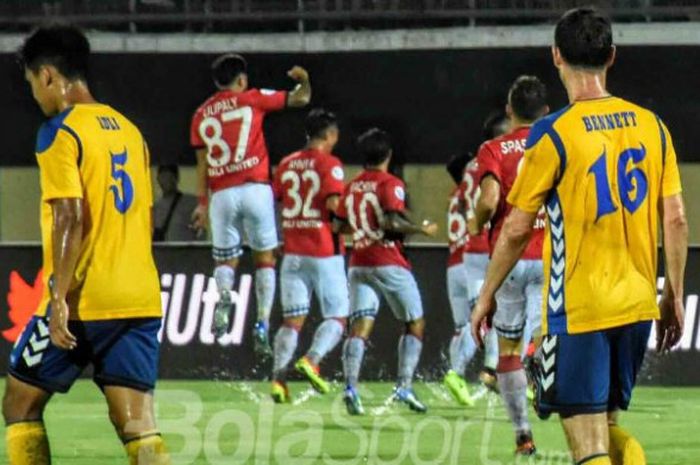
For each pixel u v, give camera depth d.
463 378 37.97
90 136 17.48
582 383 16.23
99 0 54.84
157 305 18.05
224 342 42.66
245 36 53.22
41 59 17.89
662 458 27.38
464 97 52.66
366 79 53.03
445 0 53.12
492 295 16.78
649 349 41.12
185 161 53.81
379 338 42.44
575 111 16.39
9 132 54.62
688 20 51.72
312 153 37.41
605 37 16.67
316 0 53.78
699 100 51.72
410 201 54.91
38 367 17.55
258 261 40.19
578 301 16.19
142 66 53.50
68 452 27.73
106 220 17.58
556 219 16.34
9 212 56.66
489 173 25.17
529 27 52.00
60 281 17.05
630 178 16.31
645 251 16.47
